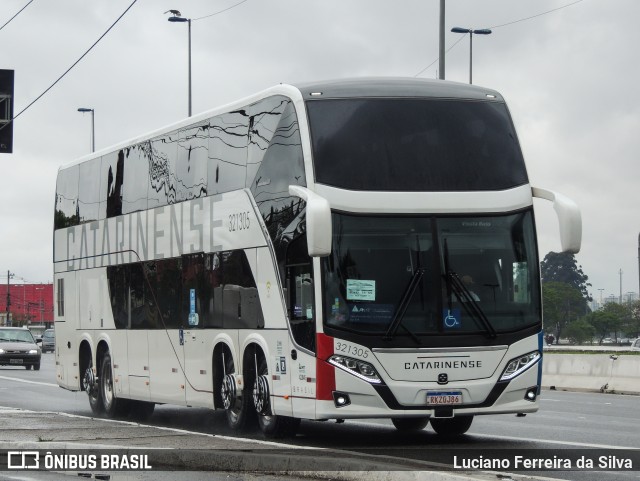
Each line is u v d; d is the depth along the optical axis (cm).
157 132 2059
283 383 1574
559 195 1531
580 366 3334
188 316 1895
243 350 1703
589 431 1820
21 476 1313
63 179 2553
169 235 1977
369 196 1502
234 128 1761
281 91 1616
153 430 1658
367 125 1534
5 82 2519
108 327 2248
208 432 1850
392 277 1491
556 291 15025
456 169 1536
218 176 1805
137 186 2131
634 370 3134
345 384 1467
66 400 2848
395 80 1600
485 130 1570
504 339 1505
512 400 1507
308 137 1525
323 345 1473
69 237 2480
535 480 1099
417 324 1486
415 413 1473
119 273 2198
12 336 5088
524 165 1574
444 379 1483
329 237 1433
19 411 2098
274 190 1611
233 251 1739
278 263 1588
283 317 1572
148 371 2061
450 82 1623
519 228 1542
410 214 1509
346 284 1481
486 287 1513
